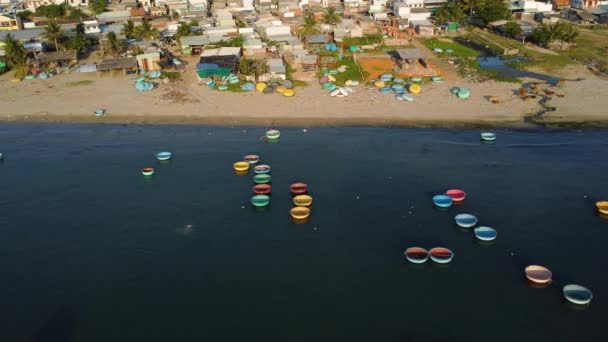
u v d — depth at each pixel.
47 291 49.88
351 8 192.38
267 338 43.44
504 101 97.38
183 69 120.44
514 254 53.97
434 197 63.94
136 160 78.12
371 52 130.50
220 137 85.69
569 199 64.50
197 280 50.81
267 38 137.50
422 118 91.19
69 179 72.69
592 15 161.25
